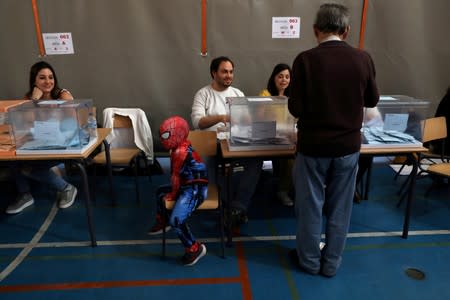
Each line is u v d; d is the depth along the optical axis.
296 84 1.68
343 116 1.66
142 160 3.43
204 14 3.54
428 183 3.32
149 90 3.71
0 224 2.60
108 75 3.65
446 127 3.04
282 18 3.59
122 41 3.56
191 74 3.70
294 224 2.60
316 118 1.69
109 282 1.98
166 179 3.42
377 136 2.25
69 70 3.61
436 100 3.93
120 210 2.81
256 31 3.62
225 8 3.54
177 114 3.81
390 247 2.29
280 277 2.02
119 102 3.73
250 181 2.42
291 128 2.32
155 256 2.22
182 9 3.52
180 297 1.87
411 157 2.23
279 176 2.99
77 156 2.09
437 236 2.43
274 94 2.96
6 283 1.96
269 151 2.17
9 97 3.64
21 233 2.48
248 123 2.26
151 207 2.86
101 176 3.49
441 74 3.85
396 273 2.04
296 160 1.87
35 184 3.29
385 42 3.74
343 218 1.90
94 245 2.31
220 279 2.00
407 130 2.30
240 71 3.73
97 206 2.87
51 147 2.12
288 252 2.26
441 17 3.69
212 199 2.16
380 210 2.80
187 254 2.10
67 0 3.43
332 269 1.99
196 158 2.05
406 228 2.39
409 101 2.27
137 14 3.50
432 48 3.78
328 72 1.60
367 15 3.65
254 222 2.63
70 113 2.13
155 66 3.66
